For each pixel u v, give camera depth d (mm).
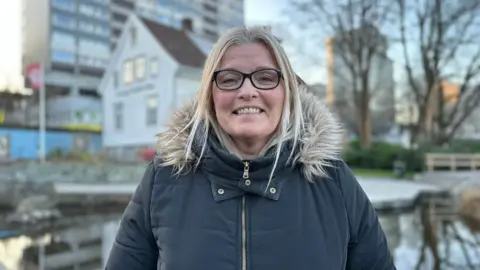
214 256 1346
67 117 42344
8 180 14555
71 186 14781
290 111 1479
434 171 17359
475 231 7859
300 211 1397
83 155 24234
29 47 57656
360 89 24594
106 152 25859
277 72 1443
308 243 1361
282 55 1462
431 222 8781
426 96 23109
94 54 63188
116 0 66625
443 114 23594
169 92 23656
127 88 26281
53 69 53938
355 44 23938
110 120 27453
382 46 23938
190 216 1402
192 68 23844
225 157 1385
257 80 1429
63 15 60156
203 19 73688
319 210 1420
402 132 31625
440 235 7527
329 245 1385
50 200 12445
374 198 10352
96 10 63969
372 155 20516
